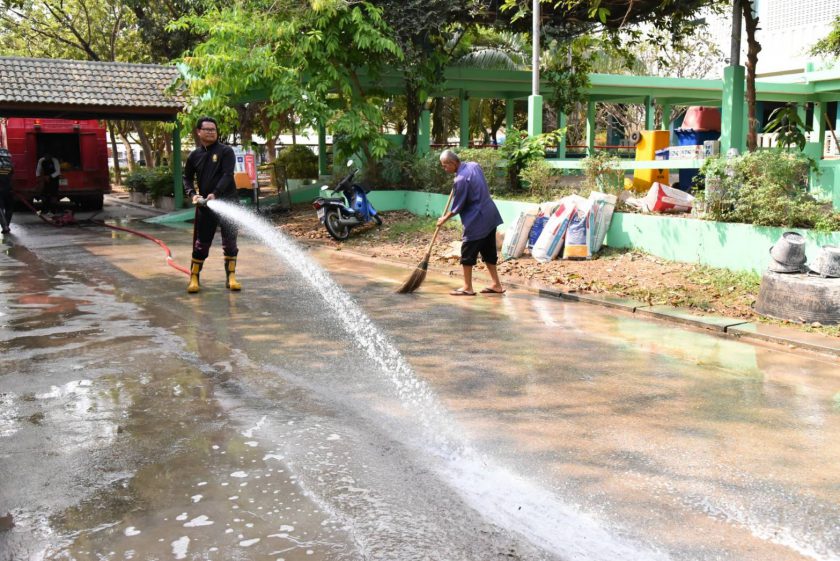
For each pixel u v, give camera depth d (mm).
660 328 7320
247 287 9461
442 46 17234
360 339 6809
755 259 9031
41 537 3254
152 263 11523
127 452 4184
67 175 21156
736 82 10844
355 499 3633
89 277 10195
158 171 23766
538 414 4871
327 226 13414
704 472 3979
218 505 3555
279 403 5047
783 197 8875
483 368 5922
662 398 5203
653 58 28188
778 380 5637
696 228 9766
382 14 16094
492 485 3809
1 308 8047
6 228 15656
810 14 24516
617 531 3346
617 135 34844
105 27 32719
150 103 19234
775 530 3359
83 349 6371
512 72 19562
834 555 3152
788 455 4211
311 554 3121
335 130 15930
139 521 3396
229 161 8969
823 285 7012
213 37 15953
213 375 5668
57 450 4211
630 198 12086
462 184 8656
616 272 9648
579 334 7066
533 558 3115
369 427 4613
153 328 7168
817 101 22906
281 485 3775
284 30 15203
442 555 3127
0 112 19000
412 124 17547
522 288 9312
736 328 7012
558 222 10555
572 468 4020
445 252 11625
